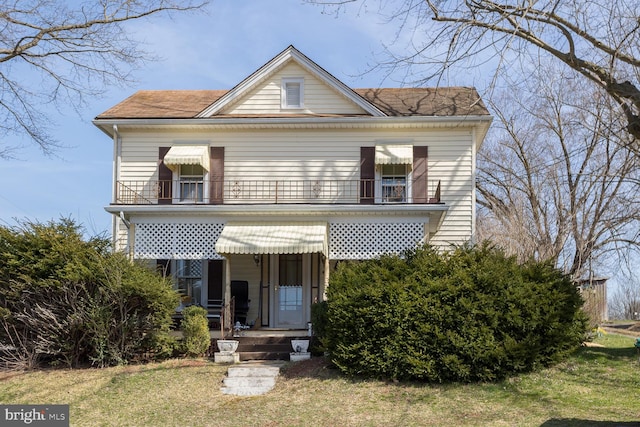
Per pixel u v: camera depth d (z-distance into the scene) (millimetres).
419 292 13312
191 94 23578
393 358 13086
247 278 20281
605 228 26906
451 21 14039
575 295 14562
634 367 13711
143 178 20359
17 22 17922
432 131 20266
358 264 15125
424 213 18109
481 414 11078
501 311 13188
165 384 13891
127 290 15453
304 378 13883
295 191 20172
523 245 25000
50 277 15359
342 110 20453
